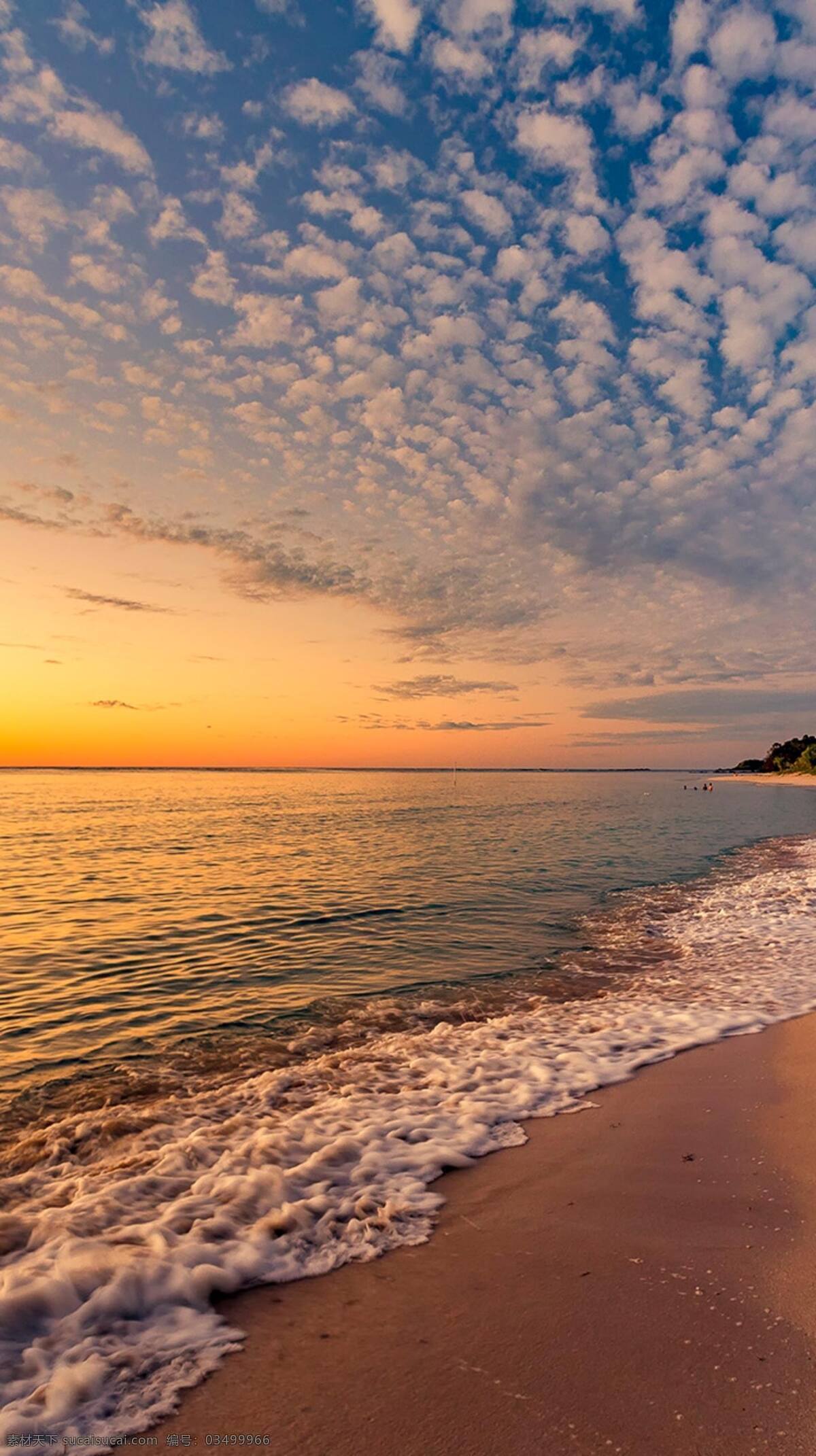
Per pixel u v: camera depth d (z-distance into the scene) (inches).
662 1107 239.3
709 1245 157.1
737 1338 126.1
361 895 722.2
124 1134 231.6
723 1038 310.2
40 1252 158.4
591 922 597.6
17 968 457.4
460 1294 143.5
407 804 2591.0
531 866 943.0
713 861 995.9
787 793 3818.9
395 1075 277.0
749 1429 106.1
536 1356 123.9
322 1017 362.6
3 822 1718.8
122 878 836.6
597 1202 179.2
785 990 385.1
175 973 445.1
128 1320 137.1
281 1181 189.6
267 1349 128.5
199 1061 303.9
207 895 723.4
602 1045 306.0
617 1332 129.2
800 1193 178.5
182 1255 155.0
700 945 507.2
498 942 528.1
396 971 449.4
